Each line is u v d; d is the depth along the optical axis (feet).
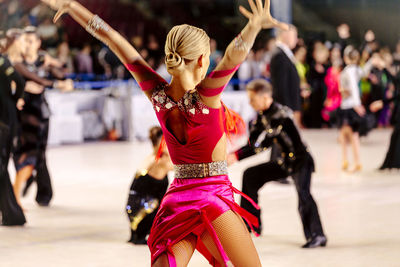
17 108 24.54
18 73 23.97
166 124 10.87
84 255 19.97
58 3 10.96
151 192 21.17
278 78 32.40
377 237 21.48
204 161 10.88
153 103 10.94
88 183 34.30
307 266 18.24
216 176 10.94
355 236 21.70
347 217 24.80
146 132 54.80
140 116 54.44
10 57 26.53
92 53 57.11
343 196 29.30
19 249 20.77
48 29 61.00
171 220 10.84
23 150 26.81
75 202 29.12
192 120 10.59
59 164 41.65
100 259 19.48
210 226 10.69
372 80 55.52
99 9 76.28
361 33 82.12
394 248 19.99
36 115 26.91
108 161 42.73
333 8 82.79
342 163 39.93
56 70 27.71
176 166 11.12
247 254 10.85
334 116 39.86
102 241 21.80
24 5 58.39
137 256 19.81
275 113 20.01
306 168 20.52
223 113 11.08
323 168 38.11
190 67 10.61
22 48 26.71
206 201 10.77
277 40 33.09
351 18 82.58
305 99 61.05
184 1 82.79
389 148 36.29
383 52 57.82
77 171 38.58
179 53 10.52
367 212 25.64
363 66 55.83
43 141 27.43
